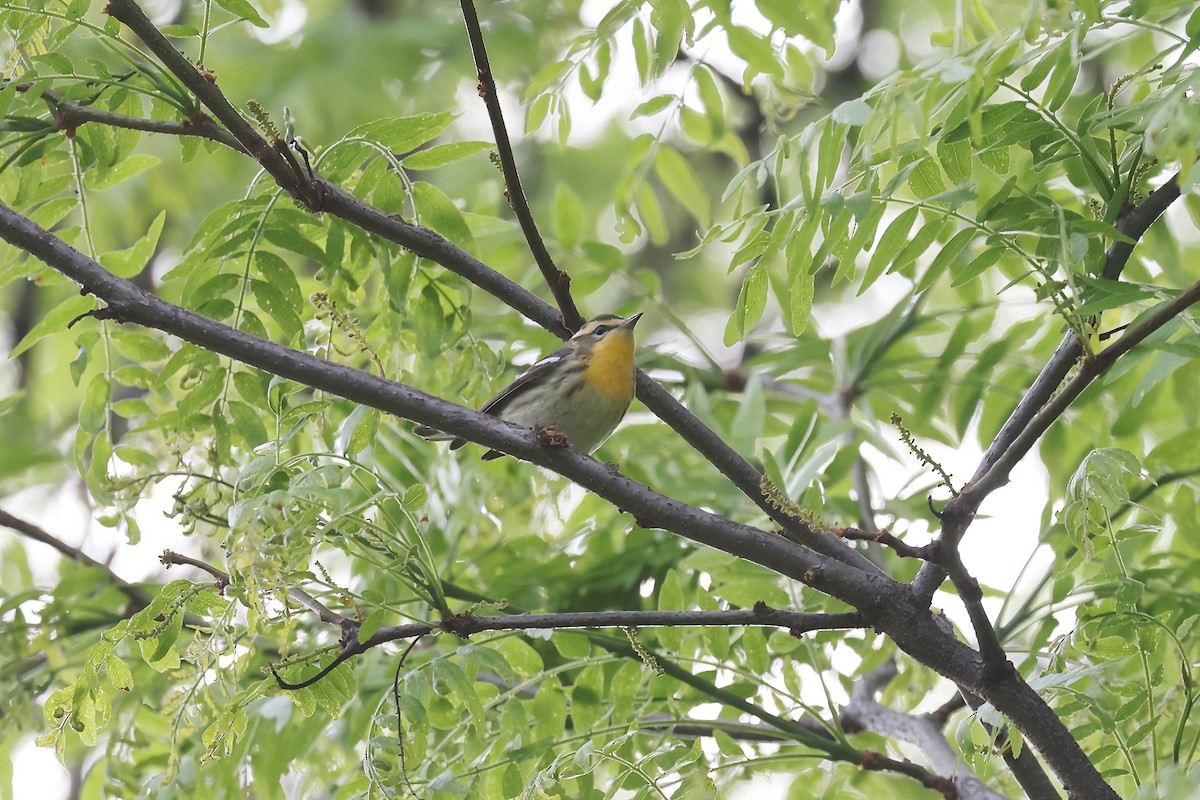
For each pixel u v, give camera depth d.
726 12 10.30
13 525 11.39
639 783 8.16
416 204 9.91
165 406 11.06
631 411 14.54
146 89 8.47
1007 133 7.85
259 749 10.70
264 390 9.63
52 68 8.34
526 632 9.12
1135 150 7.95
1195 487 10.91
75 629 11.64
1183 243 13.70
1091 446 12.30
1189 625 8.63
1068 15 7.01
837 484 13.16
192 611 7.97
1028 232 7.43
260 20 8.17
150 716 12.01
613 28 10.14
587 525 13.03
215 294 9.70
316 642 11.33
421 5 20.33
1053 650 8.80
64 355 19.88
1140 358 8.78
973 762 8.38
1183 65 7.33
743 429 12.02
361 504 7.26
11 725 11.21
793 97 11.89
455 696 9.99
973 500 7.24
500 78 19.12
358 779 9.11
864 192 7.13
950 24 20.28
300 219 9.67
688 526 8.26
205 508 8.24
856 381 13.95
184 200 19.31
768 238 7.86
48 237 8.05
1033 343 13.81
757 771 10.41
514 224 11.34
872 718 11.37
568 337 9.38
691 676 9.79
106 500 8.90
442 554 12.46
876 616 8.05
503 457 12.52
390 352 10.94
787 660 10.81
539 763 9.19
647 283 14.09
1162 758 8.64
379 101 18.30
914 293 7.78
